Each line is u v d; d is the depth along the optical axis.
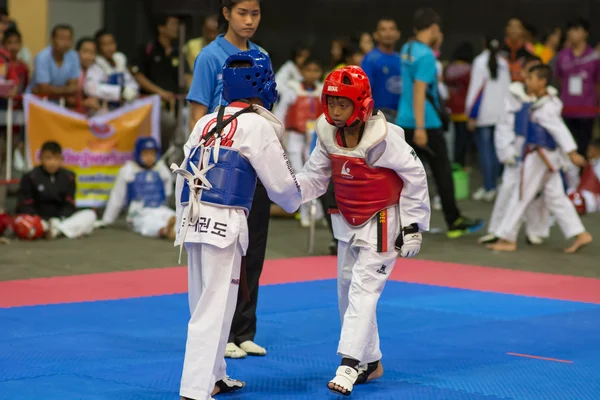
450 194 10.07
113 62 12.62
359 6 20.16
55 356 5.08
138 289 7.29
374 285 4.46
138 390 4.45
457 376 4.82
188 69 12.94
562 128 9.20
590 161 13.82
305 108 11.27
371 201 4.43
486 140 13.95
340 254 4.66
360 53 12.34
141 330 5.82
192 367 3.99
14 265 8.28
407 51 9.44
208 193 4.05
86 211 10.44
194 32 14.16
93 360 5.02
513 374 4.88
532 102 9.30
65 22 19.62
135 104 12.20
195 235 4.05
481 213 12.80
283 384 4.63
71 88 12.00
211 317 4.03
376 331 4.63
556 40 15.75
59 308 6.46
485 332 5.96
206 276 4.05
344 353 4.34
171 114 12.63
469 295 7.30
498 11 19.14
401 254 4.43
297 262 8.86
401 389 4.56
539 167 9.36
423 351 5.40
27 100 11.62
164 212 10.49
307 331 5.93
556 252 9.70
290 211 4.31
